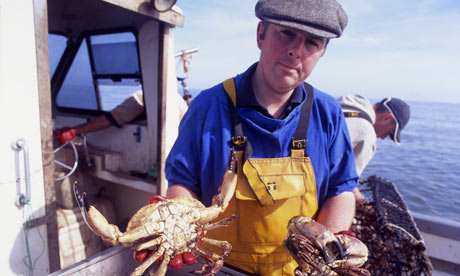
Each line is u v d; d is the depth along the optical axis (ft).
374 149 7.30
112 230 3.14
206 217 3.68
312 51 3.59
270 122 3.97
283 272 4.40
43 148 6.59
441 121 304.50
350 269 3.33
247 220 4.18
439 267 9.32
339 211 4.39
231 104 4.12
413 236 5.60
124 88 10.98
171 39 9.65
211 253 3.69
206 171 4.18
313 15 3.31
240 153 4.06
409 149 130.82
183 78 18.38
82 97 12.23
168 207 3.56
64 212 9.99
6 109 5.99
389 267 5.84
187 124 4.30
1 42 5.81
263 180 4.03
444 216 56.75
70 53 11.98
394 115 8.50
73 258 9.62
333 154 4.50
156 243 3.37
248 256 4.30
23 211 6.44
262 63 3.89
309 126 4.24
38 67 6.35
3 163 6.08
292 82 3.73
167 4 8.21
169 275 4.46
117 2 7.49
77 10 10.98
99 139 11.76
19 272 6.51
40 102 6.45
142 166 10.77
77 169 10.72
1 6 5.74
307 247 3.22
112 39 10.71
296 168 4.16
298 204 4.25
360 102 7.78
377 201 6.59
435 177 83.46
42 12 6.30
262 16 3.58
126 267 4.06
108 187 11.93
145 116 10.69
